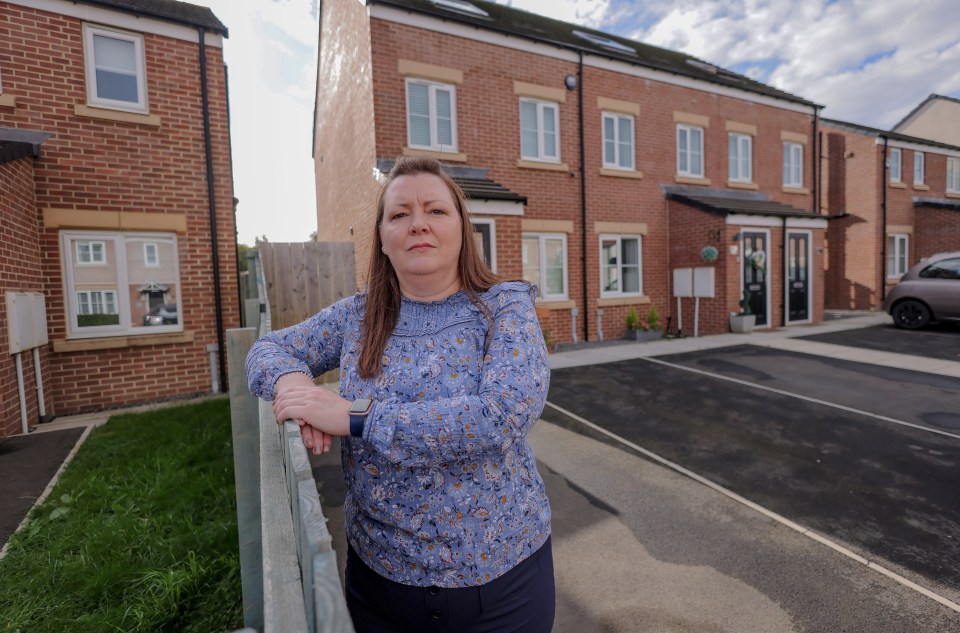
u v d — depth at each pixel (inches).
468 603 46.1
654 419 211.0
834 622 92.0
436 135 353.1
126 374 261.1
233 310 289.0
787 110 532.7
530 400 41.3
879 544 117.0
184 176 274.1
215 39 280.4
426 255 47.5
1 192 202.4
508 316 46.3
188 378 277.3
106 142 254.7
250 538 74.7
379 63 331.6
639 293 453.7
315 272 239.9
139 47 261.7
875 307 600.4
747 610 95.7
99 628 88.0
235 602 95.9
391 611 47.8
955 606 95.8
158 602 92.6
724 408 223.0
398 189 49.0
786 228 464.8
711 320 436.5
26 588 99.0
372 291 52.0
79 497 137.0
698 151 485.1
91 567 104.2
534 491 50.4
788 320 476.7
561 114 404.8
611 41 521.0
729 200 481.1
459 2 429.1
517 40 381.4
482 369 44.6
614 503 139.3
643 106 445.7
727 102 493.0
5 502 138.7
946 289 406.0
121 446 183.0
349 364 50.1
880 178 601.3
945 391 241.8
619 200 436.8
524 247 396.2
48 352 240.7
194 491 139.3
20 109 235.8
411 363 46.7
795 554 113.7
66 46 244.7
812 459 166.7
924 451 171.0
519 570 48.1
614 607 97.3
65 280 247.4
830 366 297.6
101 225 253.9
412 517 45.2
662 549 116.8
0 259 200.1
